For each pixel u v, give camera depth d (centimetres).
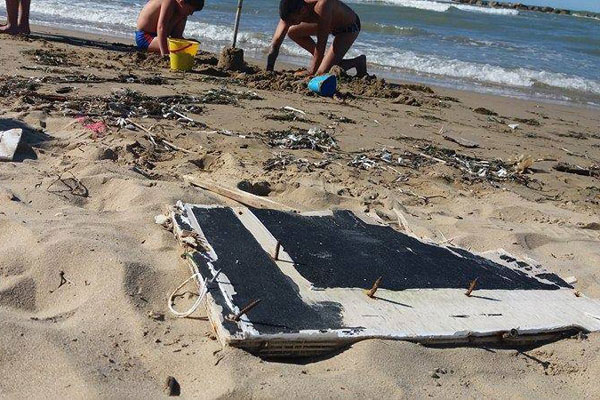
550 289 377
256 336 275
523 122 1000
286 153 613
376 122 824
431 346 304
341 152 649
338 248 382
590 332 334
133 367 262
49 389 241
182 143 591
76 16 1684
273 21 1956
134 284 320
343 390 256
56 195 427
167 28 1119
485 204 556
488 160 714
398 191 554
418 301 334
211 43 1546
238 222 394
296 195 502
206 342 283
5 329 269
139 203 425
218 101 796
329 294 325
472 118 969
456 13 2834
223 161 557
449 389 273
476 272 383
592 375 301
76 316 294
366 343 289
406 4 3222
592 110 1241
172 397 245
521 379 292
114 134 576
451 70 1522
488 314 332
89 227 372
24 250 338
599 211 590
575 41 2336
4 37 1123
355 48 1653
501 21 2725
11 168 465
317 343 286
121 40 1370
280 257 355
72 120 604
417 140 755
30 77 782
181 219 384
